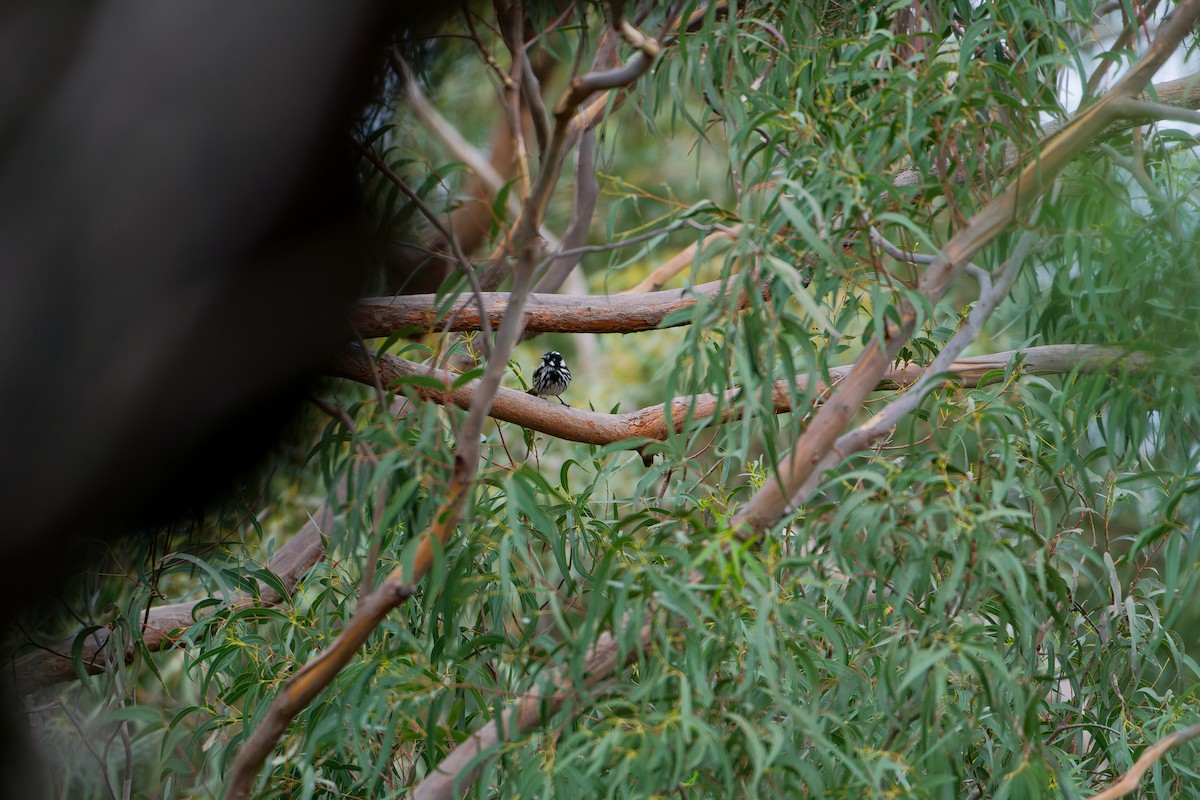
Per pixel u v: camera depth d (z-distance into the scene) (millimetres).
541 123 2279
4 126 1709
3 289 1710
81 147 1725
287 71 1776
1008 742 2119
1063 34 2459
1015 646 2428
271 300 1947
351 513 2299
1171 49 2064
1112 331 2381
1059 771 2172
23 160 1718
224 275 1852
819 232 2061
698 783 2059
